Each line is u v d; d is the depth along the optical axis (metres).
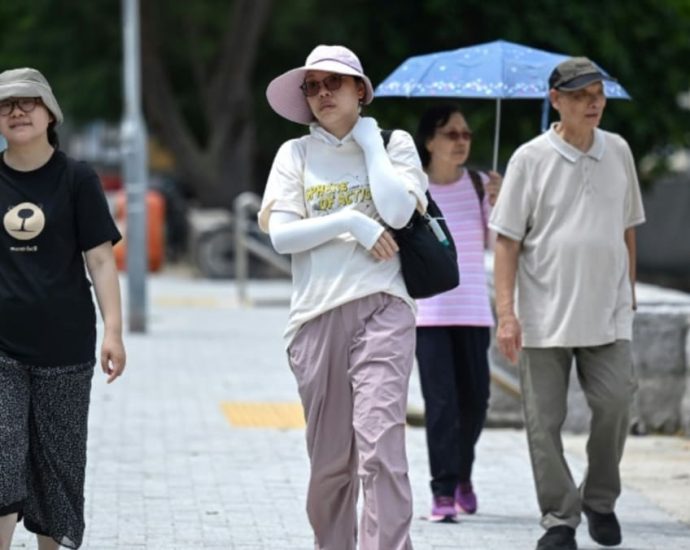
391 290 12.15
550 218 14.34
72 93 57.44
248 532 15.28
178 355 29.67
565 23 44.19
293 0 56.84
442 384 16.00
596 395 14.36
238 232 41.75
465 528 15.71
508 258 14.46
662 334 21.06
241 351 30.50
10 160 11.94
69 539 12.20
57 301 11.78
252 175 62.91
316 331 12.24
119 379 26.17
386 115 42.53
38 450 12.03
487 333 16.41
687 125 45.78
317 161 12.42
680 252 59.53
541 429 14.42
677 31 44.81
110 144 79.81
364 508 11.91
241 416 22.56
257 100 60.81
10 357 11.75
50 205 11.80
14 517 11.75
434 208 12.59
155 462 18.97
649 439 20.98
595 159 14.32
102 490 17.27
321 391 12.28
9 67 57.91
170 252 60.81
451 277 12.26
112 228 12.05
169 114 57.00
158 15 58.56
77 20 57.22
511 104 41.22
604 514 14.77
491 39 44.34
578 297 14.23
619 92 16.39
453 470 15.99
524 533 15.48
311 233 12.09
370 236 12.00
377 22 45.72
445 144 16.30
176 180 71.81
